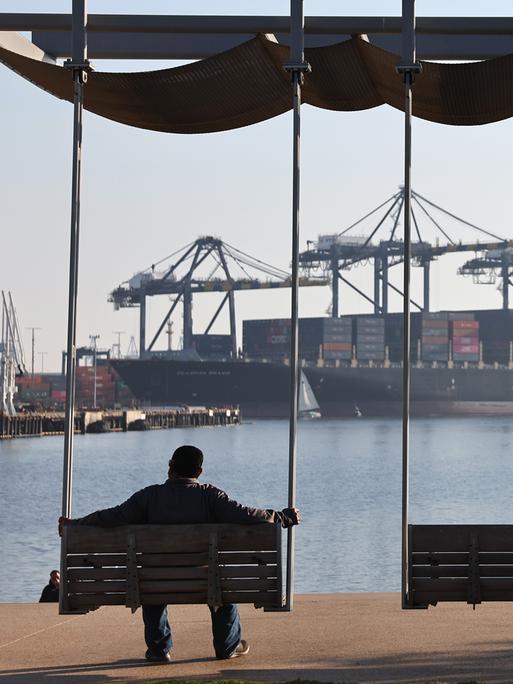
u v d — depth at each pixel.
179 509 12.89
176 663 12.98
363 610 17.28
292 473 15.05
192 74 17.27
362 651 13.52
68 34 18.84
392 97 18.75
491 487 149.38
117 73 17.19
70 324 15.42
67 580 12.83
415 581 13.16
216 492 13.00
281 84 17.88
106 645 14.18
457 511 118.81
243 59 16.89
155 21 16.73
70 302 15.45
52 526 103.50
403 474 14.81
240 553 12.80
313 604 18.27
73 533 12.84
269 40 16.42
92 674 12.34
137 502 12.94
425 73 17.25
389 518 107.81
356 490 145.38
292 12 15.84
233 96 17.95
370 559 72.75
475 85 17.72
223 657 13.15
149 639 13.02
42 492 143.88
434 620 16.02
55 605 18.20
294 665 12.70
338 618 16.31
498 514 116.50
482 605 17.69
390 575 65.25
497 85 17.72
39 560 76.06
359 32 16.83
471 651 13.42
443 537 13.15
